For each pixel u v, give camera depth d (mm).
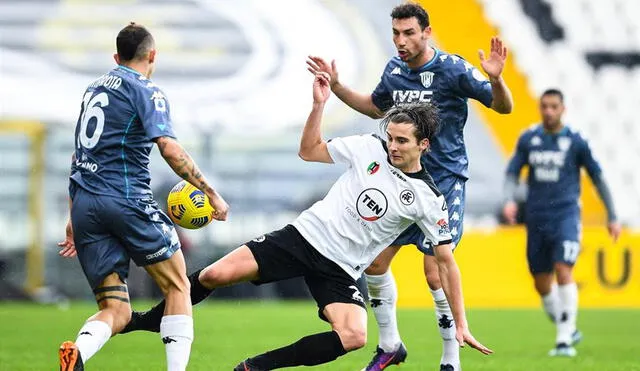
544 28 82375
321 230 21188
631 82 81500
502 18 82438
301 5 85812
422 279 56156
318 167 76938
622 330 43250
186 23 83938
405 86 24594
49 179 70625
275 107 79250
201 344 34750
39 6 83500
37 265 64125
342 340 20297
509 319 48375
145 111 19891
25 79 78125
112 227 20078
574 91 81188
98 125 20109
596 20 82688
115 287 20500
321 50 83750
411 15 23734
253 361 20203
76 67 80500
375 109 25344
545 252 36312
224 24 84312
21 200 74375
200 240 61562
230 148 77062
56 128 74250
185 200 21188
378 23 85438
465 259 56781
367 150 21266
